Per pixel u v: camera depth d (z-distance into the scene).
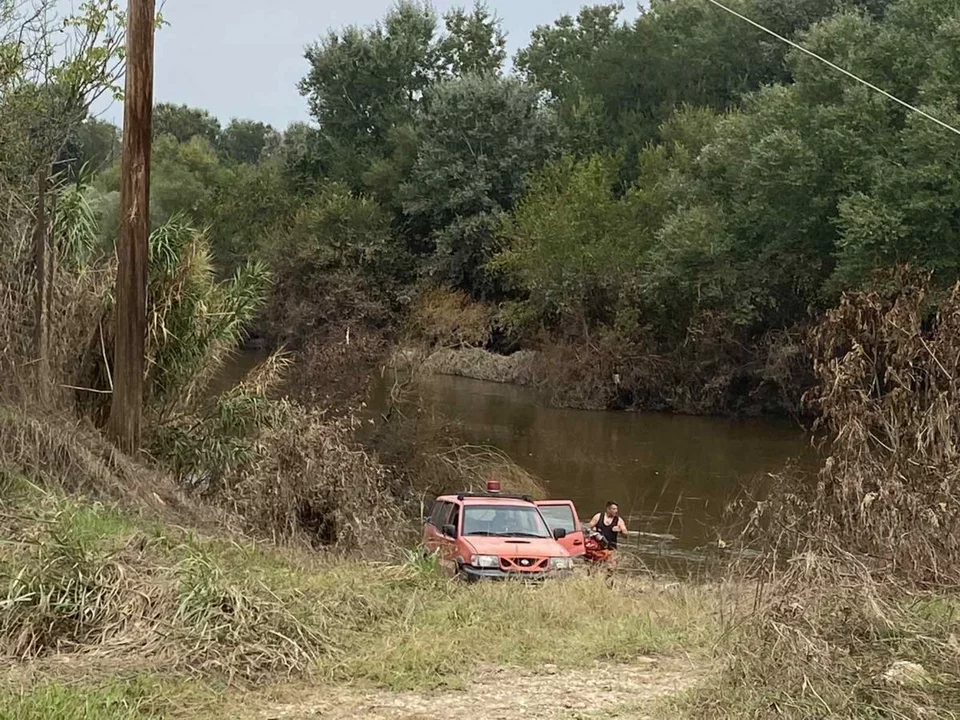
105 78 15.40
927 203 31.80
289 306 56.97
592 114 67.25
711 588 11.34
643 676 7.79
